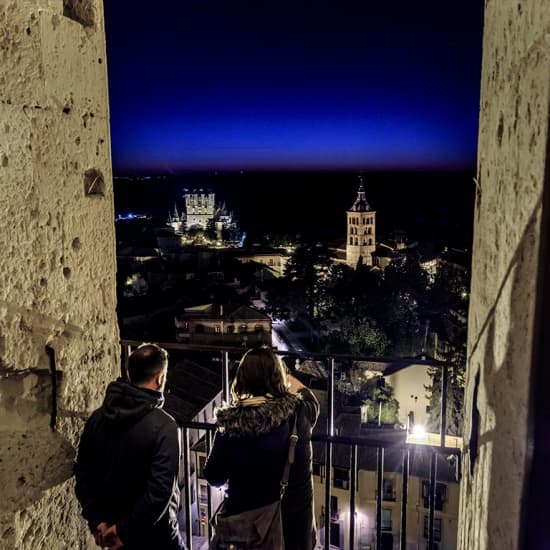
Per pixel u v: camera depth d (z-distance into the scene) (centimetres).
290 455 188
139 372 191
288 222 10200
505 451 109
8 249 166
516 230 105
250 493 188
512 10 113
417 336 4041
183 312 3944
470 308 157
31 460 177
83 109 187
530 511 99
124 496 186
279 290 5191
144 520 179
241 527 185
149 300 4728
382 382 2662
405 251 7069
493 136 128
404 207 9825
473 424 145
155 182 12688
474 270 150
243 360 194
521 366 101
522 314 100
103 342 204
